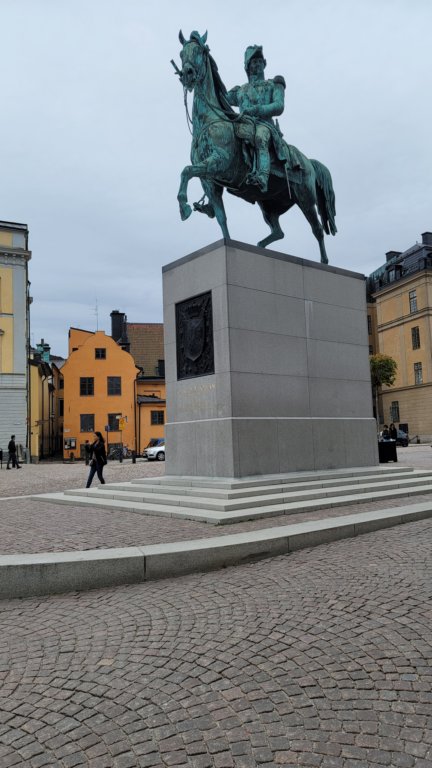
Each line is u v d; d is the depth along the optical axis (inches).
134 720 120.6
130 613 188.9
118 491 441.7
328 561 243.6
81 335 2314.2
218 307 415.2
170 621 178.9
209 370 419.8
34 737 115.4
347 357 492.1
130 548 240.2
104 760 106.9
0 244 1565.0
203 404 422.6
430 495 434.9
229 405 400.5
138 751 109.5
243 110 458.6
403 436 1894.7
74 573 219.0
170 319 460.1
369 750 107.1
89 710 125.3
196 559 236.7
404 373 2368.4
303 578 219.6
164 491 404.2
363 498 389.7
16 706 128.3
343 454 469.4
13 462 1238.3
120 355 2033.7
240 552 247.6
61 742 113.3
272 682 134.7
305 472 433.7
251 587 211.2
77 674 143.5
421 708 121.2
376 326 2701.8
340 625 167.8
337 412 475.5
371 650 149.8
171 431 446.6
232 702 126.5
